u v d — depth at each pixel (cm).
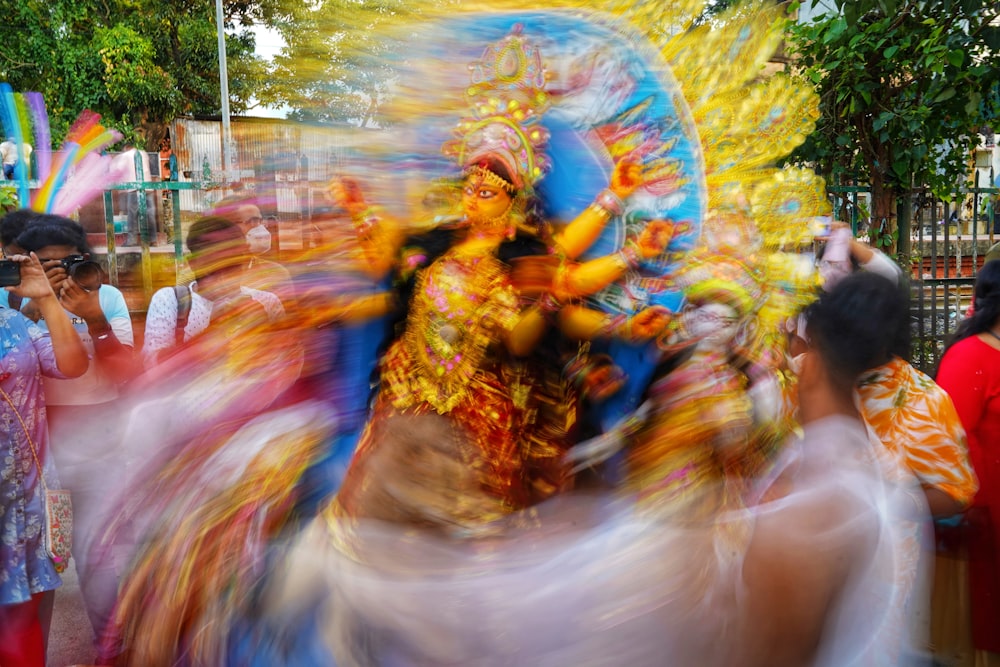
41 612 264
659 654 147
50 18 1519
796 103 187
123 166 379
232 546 185
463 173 185
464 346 181
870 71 480
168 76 1563
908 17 461
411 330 188
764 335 179
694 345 177
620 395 181
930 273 581
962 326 254
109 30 1506
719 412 172
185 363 217
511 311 179
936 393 201
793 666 137
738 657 142
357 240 196
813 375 168
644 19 184
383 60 188
